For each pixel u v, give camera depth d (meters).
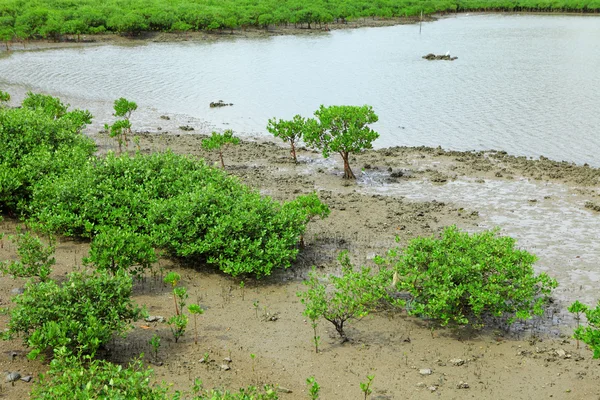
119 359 13.03
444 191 25.38
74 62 62.06
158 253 18.95
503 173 27.61
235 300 16.12
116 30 85.00
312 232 21.03
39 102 33.81
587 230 20.97
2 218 20.55
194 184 20.78
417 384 12.46
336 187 26.08
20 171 21.50
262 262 17.27
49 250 16.05
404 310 15.77
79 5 90.88
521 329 14.80
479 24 100.88
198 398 10.98
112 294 13.33
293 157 30.52
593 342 11.91
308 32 90.94
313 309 13.77
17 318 12.59
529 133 34.78
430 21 106.69
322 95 46.03
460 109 40.94
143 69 57.88
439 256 15.25
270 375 12.77
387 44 76.75
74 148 24.16
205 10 91.06
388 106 42.09
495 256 15.41
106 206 19.77
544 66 57.88
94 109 41.34
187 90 48.09
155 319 14.80
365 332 14.65
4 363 12.48
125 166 21.75
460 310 14.73
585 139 33.41
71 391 9.92
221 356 13.41
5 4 84.31
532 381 12.66
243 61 62.97
